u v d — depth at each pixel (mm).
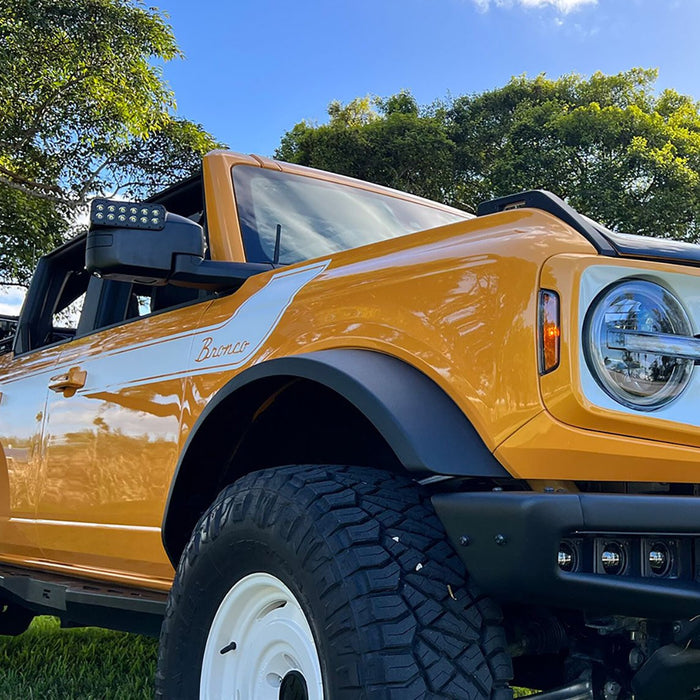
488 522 1388
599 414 1425
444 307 1644
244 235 2506
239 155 2754
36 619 4758
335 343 1836
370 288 1837
